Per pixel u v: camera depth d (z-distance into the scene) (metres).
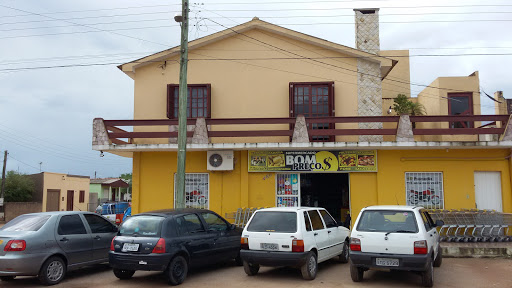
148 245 8.64
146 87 16.50
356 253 8.51
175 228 9.10
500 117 14.27
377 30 20.42
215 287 8.59
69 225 9.66
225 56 16.41
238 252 10.79
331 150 15.14
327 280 9.11
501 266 10.73
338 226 11.04
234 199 15.38
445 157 15.01
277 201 15.35
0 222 31.55
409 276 9.51
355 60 16.17
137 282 9.20
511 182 14.66
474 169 14.91
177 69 16.47
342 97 16.02
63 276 9.25
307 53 16.25
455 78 19.88
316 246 9.39
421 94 21.75
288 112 16.02
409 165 15.04
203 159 15.68
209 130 16.14
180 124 12.70
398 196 14.91
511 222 13.35
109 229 10.73
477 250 12.04
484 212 13.91
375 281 8.98
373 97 16.02
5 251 8.48
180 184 12.44
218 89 16.28
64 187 39.44
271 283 8.87
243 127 16.08
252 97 16.17
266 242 9.12
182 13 13.09
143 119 15.96
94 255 10.03
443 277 9.39
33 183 36.81
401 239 8.23
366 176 15.15
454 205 14.80
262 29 16.41
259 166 15.32
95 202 46.66
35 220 9.32
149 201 15.62
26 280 9.47
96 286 8.86
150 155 15.85
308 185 18.73
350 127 15.83
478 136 17.73
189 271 10.30
